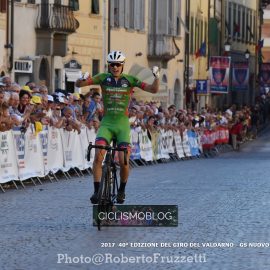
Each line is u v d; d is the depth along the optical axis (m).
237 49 149.62
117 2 88.56
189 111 76.38
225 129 87.19
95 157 27.86
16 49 68.19
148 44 98.62
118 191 28.44
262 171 53.12
